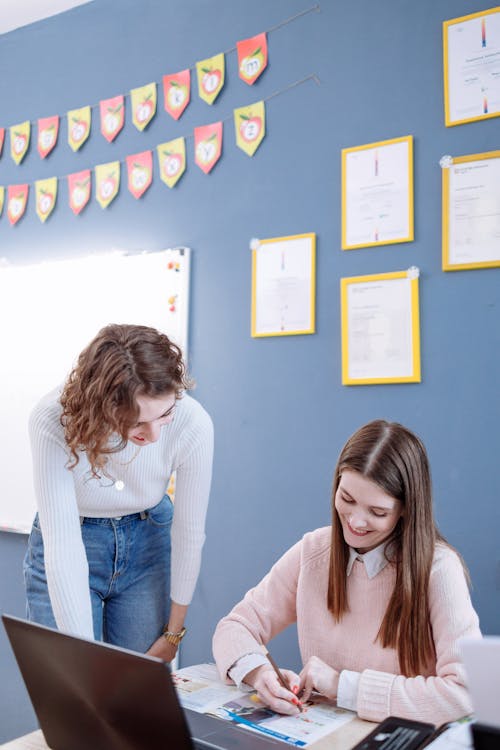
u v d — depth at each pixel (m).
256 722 1.00
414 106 1.83
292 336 1.99
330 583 1.26
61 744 0.89
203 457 1.47
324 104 1.97
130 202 2.37
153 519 1.57
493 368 1.67
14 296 2.58
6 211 2.70
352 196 1.90
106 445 1.21
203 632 2.08
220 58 2.18
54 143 2.59
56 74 2.62
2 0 2.56
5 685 2.47
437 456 1.73
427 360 1.76
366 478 1.17
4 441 2.54
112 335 1.17
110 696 0.76
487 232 1.70
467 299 1.72
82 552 1.31
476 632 1.12
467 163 1.73
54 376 2.46
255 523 2.01
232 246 2.12
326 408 1.91
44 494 1.28
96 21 2.52
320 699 1.11
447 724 0.93
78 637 0.78
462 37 1.77
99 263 2.38
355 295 1.87
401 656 1.16
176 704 0.70
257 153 2.09
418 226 1.80
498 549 1.64
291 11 2.05
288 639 1.90
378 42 1.89
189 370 2.16
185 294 2.18
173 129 2.28
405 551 1.18
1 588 2.51
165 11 2.33
